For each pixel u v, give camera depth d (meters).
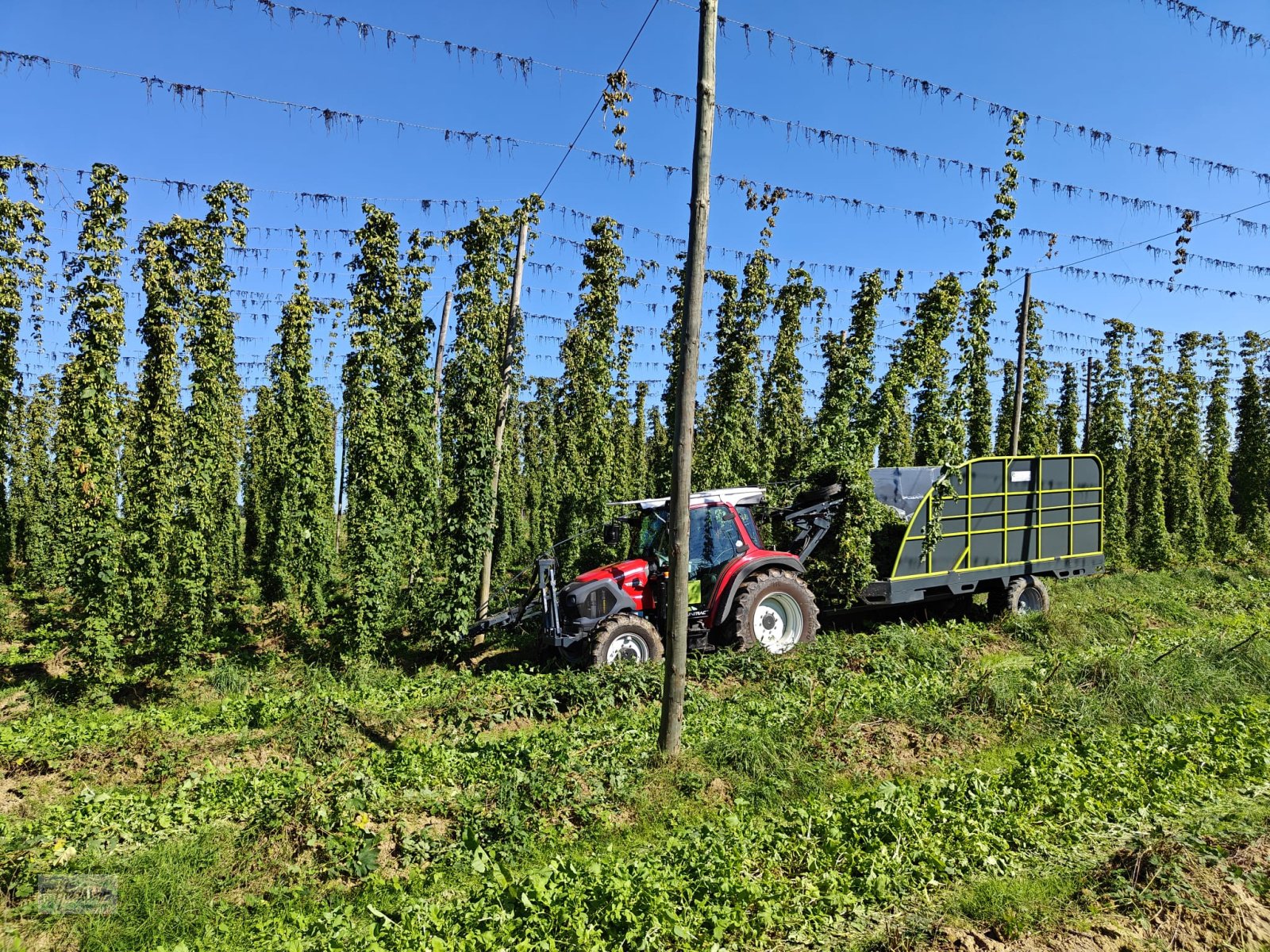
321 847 5.69
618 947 4.22
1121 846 5.36
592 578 10.78
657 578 10.98
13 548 22.61
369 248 12.27
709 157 6.75
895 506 12.41
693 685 9.35
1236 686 9.23
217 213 11.94
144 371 11.12
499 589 12.98
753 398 18.16
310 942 4.53
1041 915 4.50
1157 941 4.23
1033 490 12.97
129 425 11.96
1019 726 7.85
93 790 6.75
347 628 11.56
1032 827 5.65
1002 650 11.32
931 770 7.01
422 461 13.18
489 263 12.38
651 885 4.63
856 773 6.86
